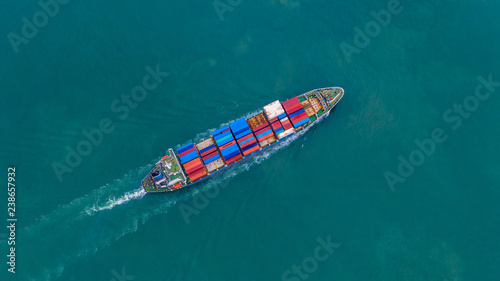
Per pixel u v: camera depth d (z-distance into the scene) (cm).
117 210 11200
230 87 12494
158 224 11138
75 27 13038
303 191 11488
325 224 11088
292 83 12606
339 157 11856
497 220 11119
